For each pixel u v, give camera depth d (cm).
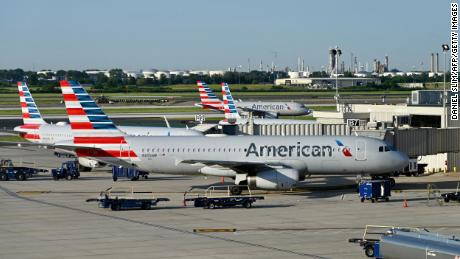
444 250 6206
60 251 7331
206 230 8412
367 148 11581
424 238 6569
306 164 11562
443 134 14050
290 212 9712
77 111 11825
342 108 18862
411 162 13700
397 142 13600
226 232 8331
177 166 11731
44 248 7475
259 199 10575
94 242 7775
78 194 11438
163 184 12662
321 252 7288
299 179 11862
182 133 15800
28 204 10412
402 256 6538
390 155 11625
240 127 15888
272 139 11700
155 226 8688
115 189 12012
